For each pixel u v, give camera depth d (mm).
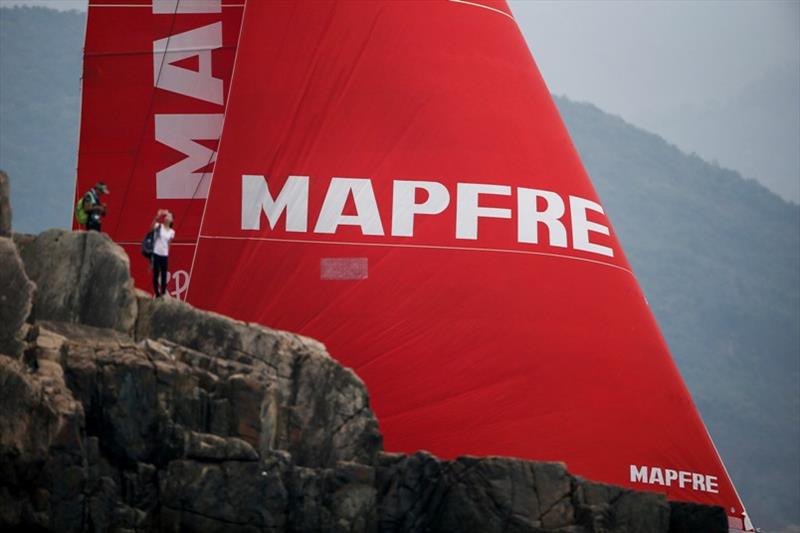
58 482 54375
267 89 76812
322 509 58031
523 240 75938
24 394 54375
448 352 72688
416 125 76375
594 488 60000
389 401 71625
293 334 62688
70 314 60906
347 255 73938
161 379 57125
